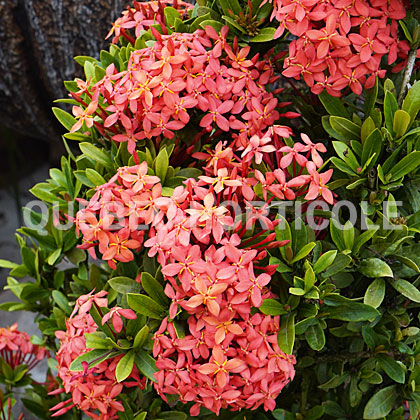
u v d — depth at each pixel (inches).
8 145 177.6
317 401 70.7
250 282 50.0
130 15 66.1
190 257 49.8
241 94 58.5
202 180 54.6
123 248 54.7
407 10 60.0
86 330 59.7
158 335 53.4
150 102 54.4
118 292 62.5
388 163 56.2
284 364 54.1
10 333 84.7
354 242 56.9
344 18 54.5
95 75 62.5
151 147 59.0
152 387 63.6
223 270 49.5
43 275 76.3
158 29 63.2
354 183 55.6
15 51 102.9
